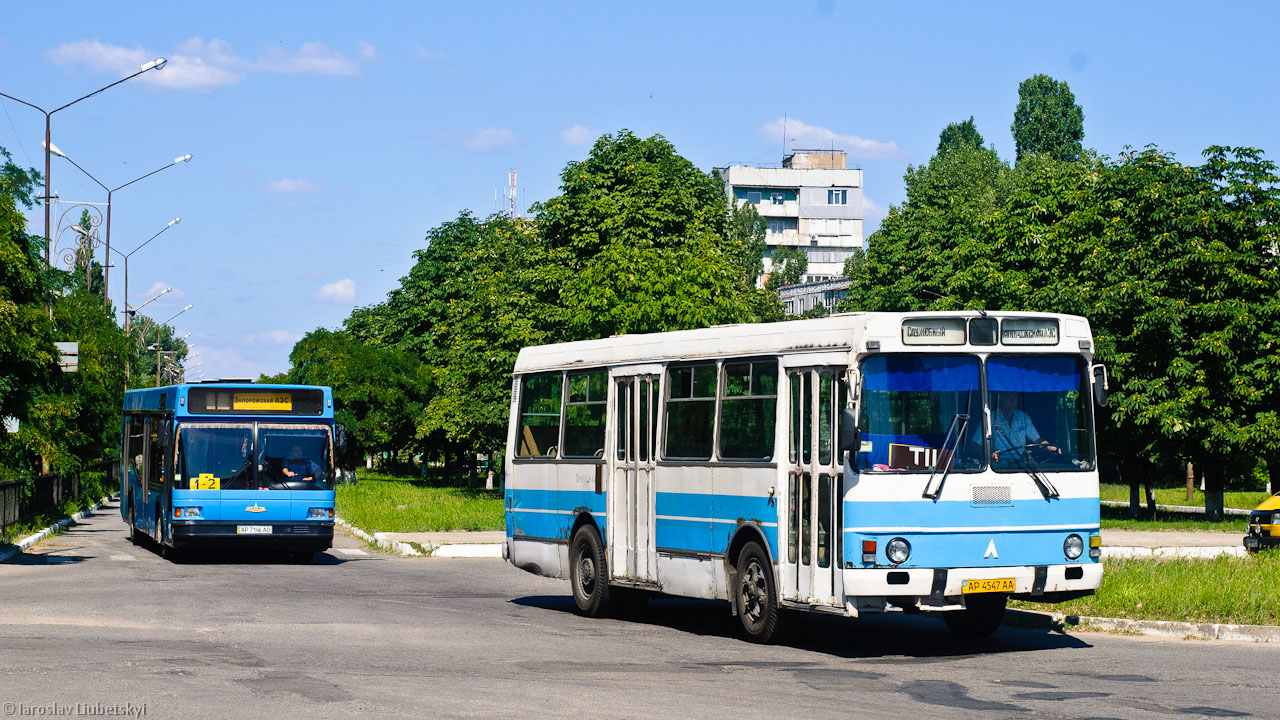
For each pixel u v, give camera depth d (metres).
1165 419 40.31
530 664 12.16
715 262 44.75
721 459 14.49
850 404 12.22
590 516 17.06
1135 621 14.95
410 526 33.38
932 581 12.42
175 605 17.08
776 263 127.88
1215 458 42.66
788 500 13.38
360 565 25.38
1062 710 9.81
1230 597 15.49
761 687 10.87
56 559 25.81
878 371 12.60
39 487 35.94
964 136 106.38
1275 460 41.88
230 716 9.20
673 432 15.51
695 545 14.90
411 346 80.69
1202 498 61.00
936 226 55.06
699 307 42.59
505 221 76.19
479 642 13.80
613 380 16.77
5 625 14.47
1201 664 12.26
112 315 56.06
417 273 79.38
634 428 16.25
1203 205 41.59
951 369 12.79
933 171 83.38
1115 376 41.72
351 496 50.53
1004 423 12.88
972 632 14.59
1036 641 14.20
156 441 27.47
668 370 15.70
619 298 42.81
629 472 16.28
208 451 25.19
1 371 25.14
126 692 10.12
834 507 12.62
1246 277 40.94
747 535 14.15
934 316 12.77
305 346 80.25
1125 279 41.66
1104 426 42.97
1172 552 26.19
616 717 9.34
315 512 25.42
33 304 25.78
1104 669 11.95
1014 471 12.80
